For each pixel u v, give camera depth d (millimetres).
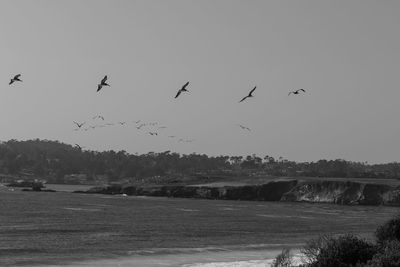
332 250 28594
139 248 52844
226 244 58062
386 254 26219
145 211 116938
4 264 41594
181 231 72438
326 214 128375
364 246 28609
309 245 36125
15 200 150125
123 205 141750
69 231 68688
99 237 62406
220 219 97625
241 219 99438
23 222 81125
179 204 159000
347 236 29797
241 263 42969
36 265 41500
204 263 43312
